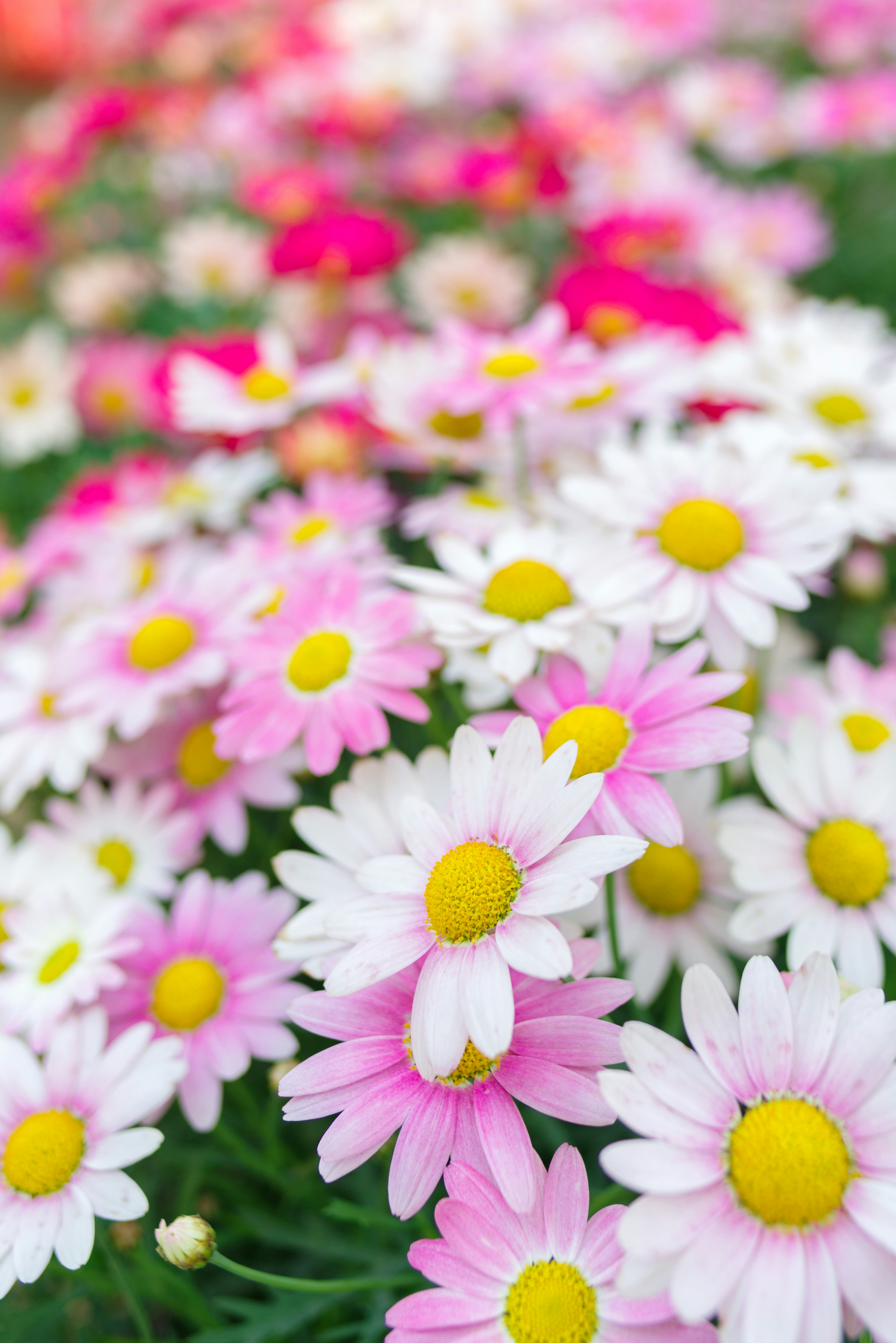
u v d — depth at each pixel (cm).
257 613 35
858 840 28
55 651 38
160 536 46
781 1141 22
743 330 48
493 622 30
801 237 67
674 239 61
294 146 79
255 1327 30
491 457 40
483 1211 23
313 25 84
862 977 28
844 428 39
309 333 58
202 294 67
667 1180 22
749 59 99
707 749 26
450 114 83
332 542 38
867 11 86
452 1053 23
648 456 34
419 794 28
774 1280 21
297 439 47
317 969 26
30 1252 26
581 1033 24
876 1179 22
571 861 24
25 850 35
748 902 29
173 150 84
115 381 65
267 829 40
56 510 55
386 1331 29
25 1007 30
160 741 37
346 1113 24
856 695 34
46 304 83
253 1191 35
